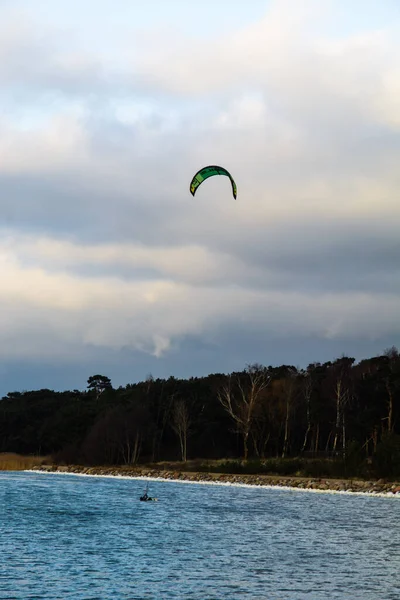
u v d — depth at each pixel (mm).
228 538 46000
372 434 112438
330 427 125750
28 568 34812
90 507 65000
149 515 58844
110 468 122625
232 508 64500
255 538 46062
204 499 73500
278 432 122438
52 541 43656
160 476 108812
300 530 49906
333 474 94188
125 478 109250
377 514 59719
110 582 32219
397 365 115125
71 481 101625
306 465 100438
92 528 50250
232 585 32000
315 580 33250
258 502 70250
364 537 46688
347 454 95125
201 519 56219
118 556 38781
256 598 29797
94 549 40938
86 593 30156
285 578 33562
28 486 90688
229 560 38000
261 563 37219
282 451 124500
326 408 121938
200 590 31000
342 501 71500
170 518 56812
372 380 118750
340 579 33562
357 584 32594
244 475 102562
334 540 45406
